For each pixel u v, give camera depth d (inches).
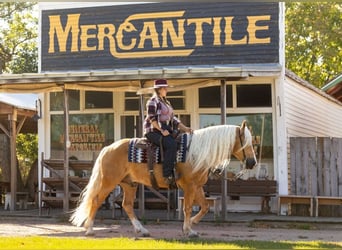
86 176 637.3
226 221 544.7
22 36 1311.5
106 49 682.2
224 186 548.1
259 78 640.4
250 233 479.8
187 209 423.2
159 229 503.2
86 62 687.7
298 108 699.4
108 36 682.2
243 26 645.3
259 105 642.8
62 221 572.7
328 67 1284.4
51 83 589.6
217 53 649.6
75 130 697.0
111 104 689.6
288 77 654.5
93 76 567.2
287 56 1254.9
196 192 422.9
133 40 674.8
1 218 603.2
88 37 689.0
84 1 690.8
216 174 434.3
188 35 658.8
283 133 626.5
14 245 377.4
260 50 639.8
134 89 589.9
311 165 617.3
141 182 437.4
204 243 386.3
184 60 657.6
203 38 654.5
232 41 646.5
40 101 699.4
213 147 414.3
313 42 1246.9
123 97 686.5
